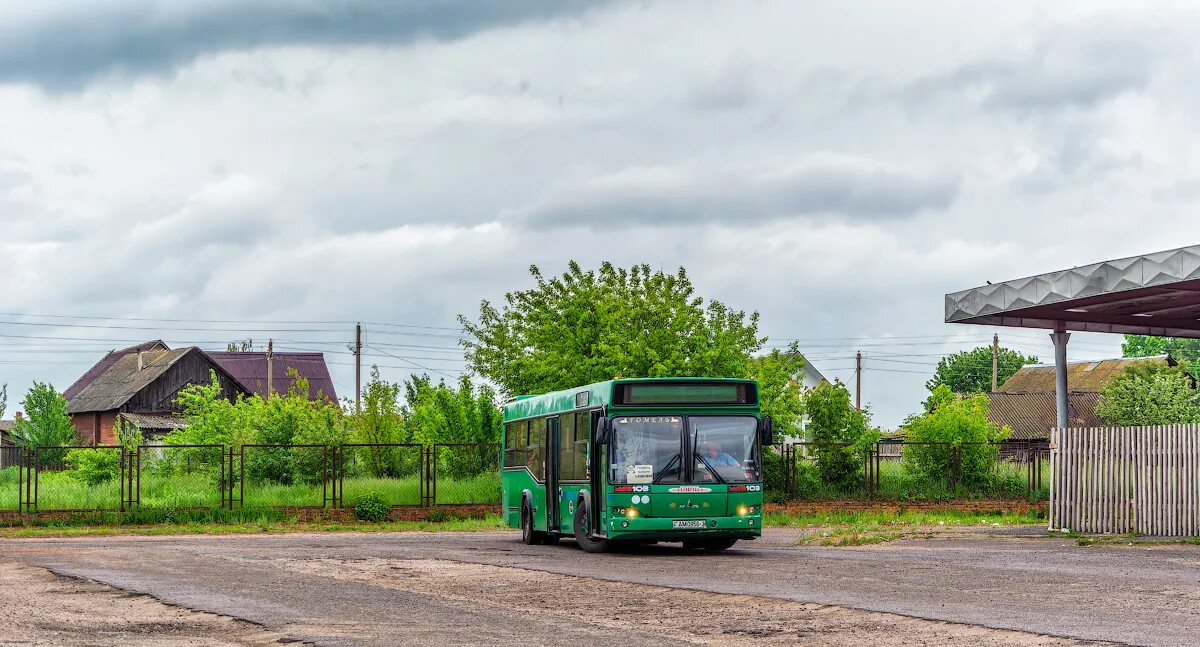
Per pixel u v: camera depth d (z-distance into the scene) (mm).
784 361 44438
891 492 41406
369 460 46625
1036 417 79188
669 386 23109
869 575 17688
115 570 20047
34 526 35562
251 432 46594
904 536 27359
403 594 16094
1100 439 26734
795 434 42625
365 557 22797
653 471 22703
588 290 44688
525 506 28156
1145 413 74375
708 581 17172
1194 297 30328
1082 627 11867
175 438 48000
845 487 41812
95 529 34312
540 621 13258
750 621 12953
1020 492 41969
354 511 37594
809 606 13961
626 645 11492
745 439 23203
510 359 46812
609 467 22719
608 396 22984
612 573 18719
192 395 50625
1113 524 26375
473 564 20734
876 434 42031
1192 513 24766
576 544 27453
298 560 22125
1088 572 17562
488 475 44156
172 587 17125
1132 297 29906
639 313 43156
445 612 14117
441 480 43031
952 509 38812
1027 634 11469
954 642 11195
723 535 22859
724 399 23250
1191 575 16969
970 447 42438
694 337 43188
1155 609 13234
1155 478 25531
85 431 79250
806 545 25969
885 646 11086
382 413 48406
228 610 14406
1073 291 28281
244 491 40156
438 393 48156
